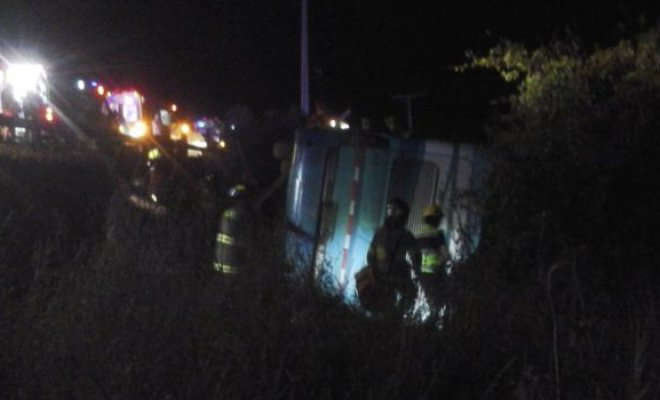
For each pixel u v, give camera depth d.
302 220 10.82
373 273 8.66
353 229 10.77
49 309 6.67
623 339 6.56
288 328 6.46
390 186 10.72
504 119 10.44
